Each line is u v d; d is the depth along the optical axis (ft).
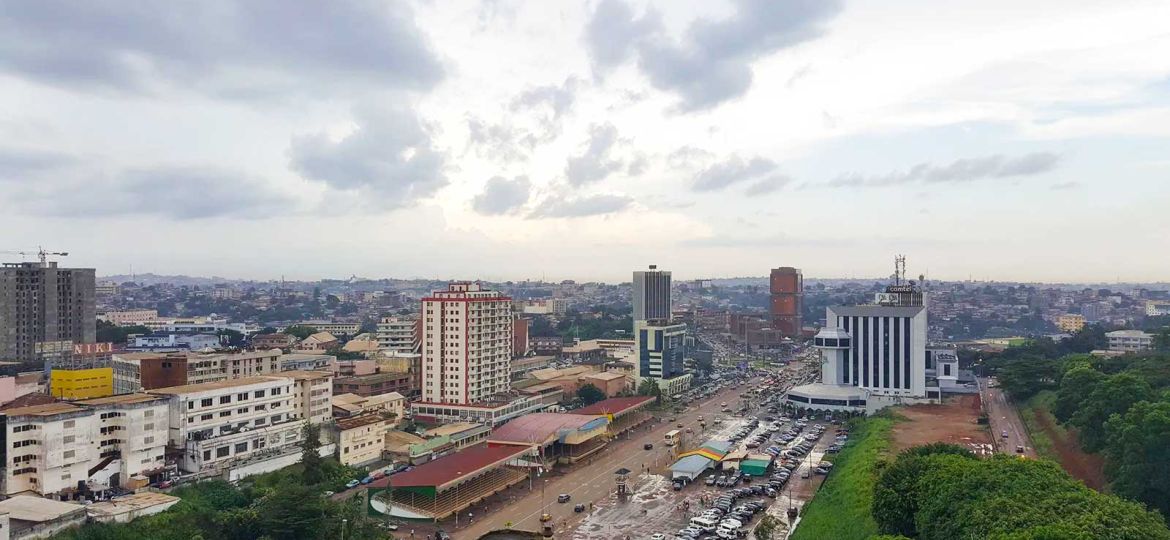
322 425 625.41
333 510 449.48
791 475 630.33
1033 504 323.98
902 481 413.39
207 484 511.40
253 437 575.38
